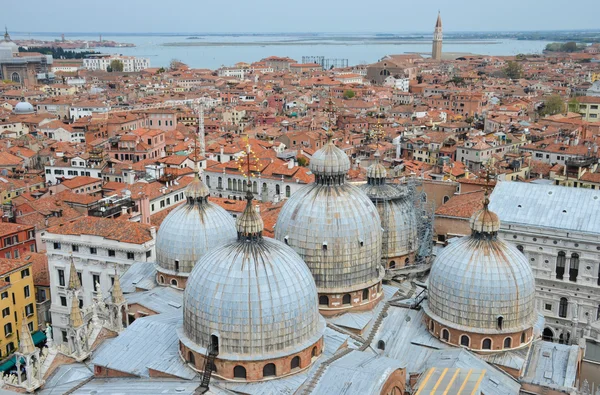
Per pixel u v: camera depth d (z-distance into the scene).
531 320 67.31
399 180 116.88
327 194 72.94
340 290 71.75
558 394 62.25
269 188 154.62
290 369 59.22
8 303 99.44
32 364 65.56
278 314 57.75
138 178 153.88
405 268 84.62
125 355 64.69
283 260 60.28
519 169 174.88
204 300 58.38
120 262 99.56
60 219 130.75
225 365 58.22
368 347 69.25
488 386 61.00
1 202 161.12
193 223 79.06
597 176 145.12
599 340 77.69
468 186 115.25
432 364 63.34
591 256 88.56
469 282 65.94
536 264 92.75
